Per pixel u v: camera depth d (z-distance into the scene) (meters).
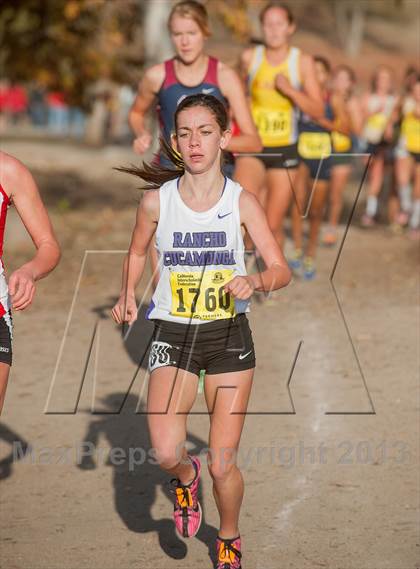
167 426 8.65
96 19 37.56
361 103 31.05
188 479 9.15
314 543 10.02
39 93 85.75
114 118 72.75
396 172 28.91
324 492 11.19
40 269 8.49
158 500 11.12
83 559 9.81
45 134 78.12
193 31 13.91
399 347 16.50
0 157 8.73
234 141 14.40
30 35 35.47
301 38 133.62
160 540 10.18
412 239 27.06
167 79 14.38
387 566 9.52
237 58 19.05
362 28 143.88
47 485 11.56
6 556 9.91
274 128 18.16
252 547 9.97
